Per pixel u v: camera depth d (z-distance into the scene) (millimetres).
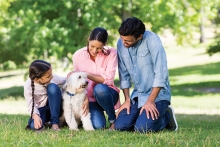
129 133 5777
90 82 6414
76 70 6445
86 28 18875
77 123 6395
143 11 19781
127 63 6184
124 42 5734
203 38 46062
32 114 5875
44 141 5105
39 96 6129
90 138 5320
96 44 5777
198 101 19578
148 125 5809
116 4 18562
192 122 8008
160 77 5840
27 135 5496
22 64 21422
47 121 6410
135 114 6133
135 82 6188
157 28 20219
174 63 35906
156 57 5906
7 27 19359
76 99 5992
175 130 6133
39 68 5738
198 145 4957
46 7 18516
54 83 6059
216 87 23969
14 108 12070
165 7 19172
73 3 18891
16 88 26531
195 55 38781
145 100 6090
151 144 4980
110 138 5316
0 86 29766
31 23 18734
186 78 27875
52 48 18391
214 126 7324
